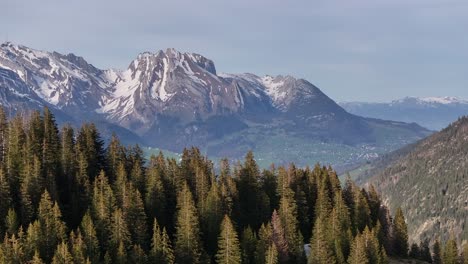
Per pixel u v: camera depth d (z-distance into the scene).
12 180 152.12
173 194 165.00
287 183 173.62
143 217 140.38
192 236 135.00
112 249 132.38
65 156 168.12
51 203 137.50
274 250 133.88
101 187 150.25
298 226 164.75
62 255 119.88
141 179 166.75
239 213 163.00
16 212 143.50
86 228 132.38
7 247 121.56
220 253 138.88
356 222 168.00
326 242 143.50
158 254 131.00
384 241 171.62
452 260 173.88
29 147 161.50
